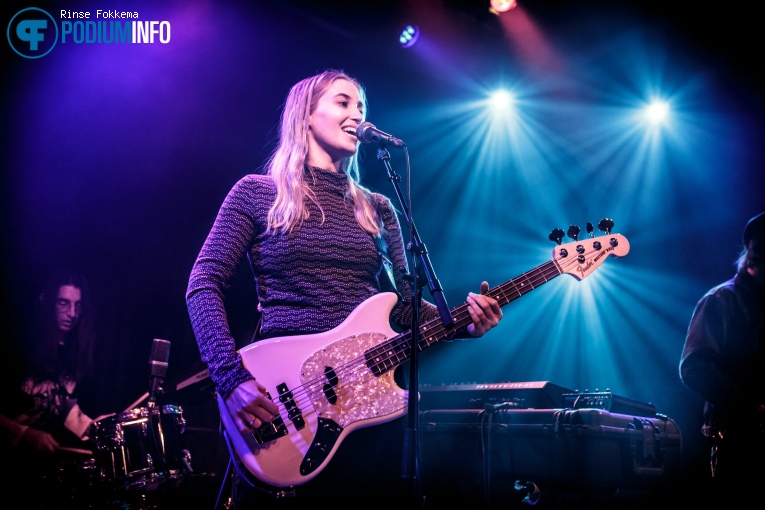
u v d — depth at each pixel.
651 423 3.34
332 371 2.21
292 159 2.54
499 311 2.46
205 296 2.24
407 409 2.23
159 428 4.07
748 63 6.35
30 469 3.96
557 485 3.16
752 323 3.22
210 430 5.29
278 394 2.14
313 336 2.24
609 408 3.34
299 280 2.32
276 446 2.10
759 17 6.02
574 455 3.09
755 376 3.15
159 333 5.96
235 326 5.98
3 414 4.23
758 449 2.99
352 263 2.40
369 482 2.19
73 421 4.63
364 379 2.23
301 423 2.13
